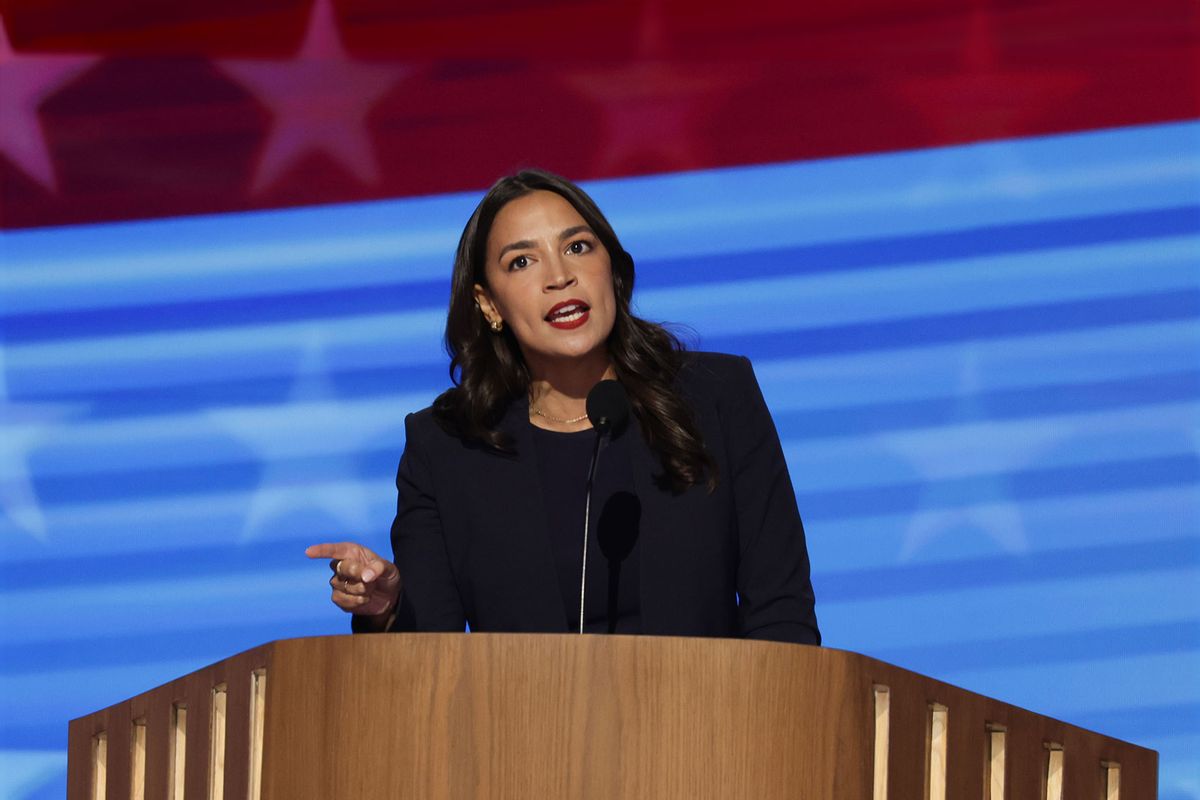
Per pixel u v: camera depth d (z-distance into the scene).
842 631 14.93
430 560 8.36
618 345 8.55
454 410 8.63
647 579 8.02
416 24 15.85
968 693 7.03
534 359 8.56
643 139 15.59
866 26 15.47
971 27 15.38
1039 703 14.76
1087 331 15.09
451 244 15.77
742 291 15.38
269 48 15.93
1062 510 14.92
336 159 15.86
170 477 15.65
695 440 8.22
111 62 15.99
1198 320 15.02
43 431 15.75
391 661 6.07
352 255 15.80
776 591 8.27
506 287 8.37
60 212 15.95
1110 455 14.95
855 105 15.45
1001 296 15.18
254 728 6.65
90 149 15.97
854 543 15.03
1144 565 14.82
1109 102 15.26
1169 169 15.17
